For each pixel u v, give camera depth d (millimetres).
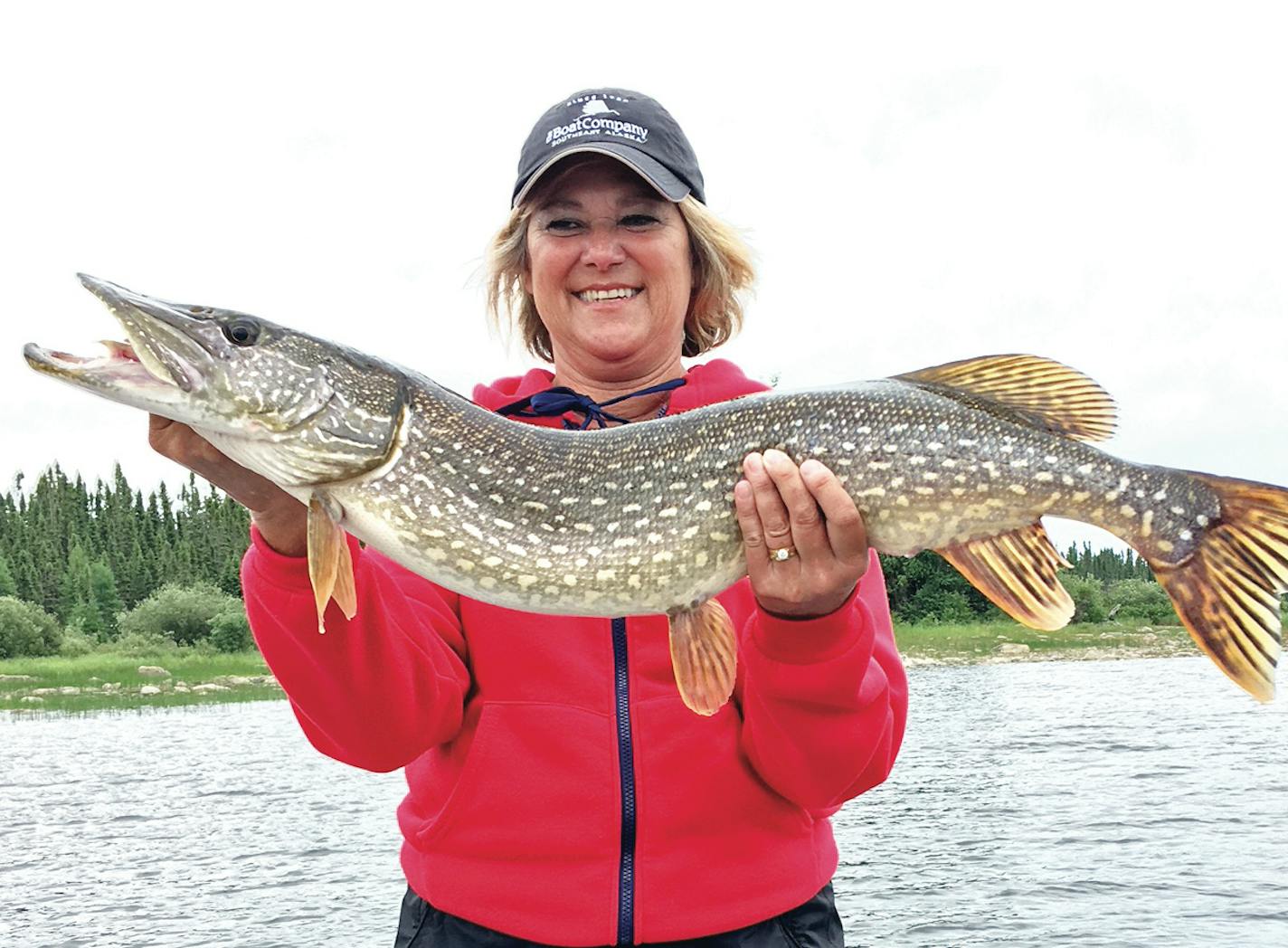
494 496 812
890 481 780
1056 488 791
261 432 777
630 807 789
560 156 923
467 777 816
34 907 2268
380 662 765
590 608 812
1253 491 775
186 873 2533
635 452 817
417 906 847
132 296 770
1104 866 2393
